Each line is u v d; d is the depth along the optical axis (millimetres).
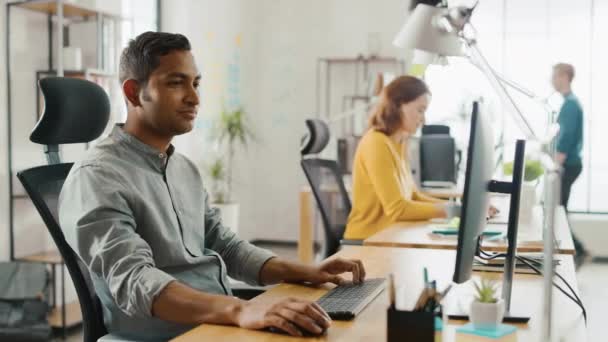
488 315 1364
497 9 6543
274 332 1342
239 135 6379
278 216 7094
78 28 4281
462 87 6508
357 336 1328
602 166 6379
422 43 2568
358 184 3389
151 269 1489
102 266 1523
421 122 3449
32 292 3494
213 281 1811
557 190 1148
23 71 4027
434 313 1106
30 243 4098
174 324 1646
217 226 1979
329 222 3359
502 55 6551
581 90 6406
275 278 1856
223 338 1305
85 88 1811
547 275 1159
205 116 6066
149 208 1676
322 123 3975
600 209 6398
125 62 1740
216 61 6238
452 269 2066
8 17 3916
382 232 2840
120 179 1645
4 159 3922
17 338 3414
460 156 5840
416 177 5148
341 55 6836
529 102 6371
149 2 5363
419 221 3248
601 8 6336
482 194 1427
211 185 6141
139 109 1736
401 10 6656
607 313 4414
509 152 6234
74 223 1566
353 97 6465
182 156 1907
